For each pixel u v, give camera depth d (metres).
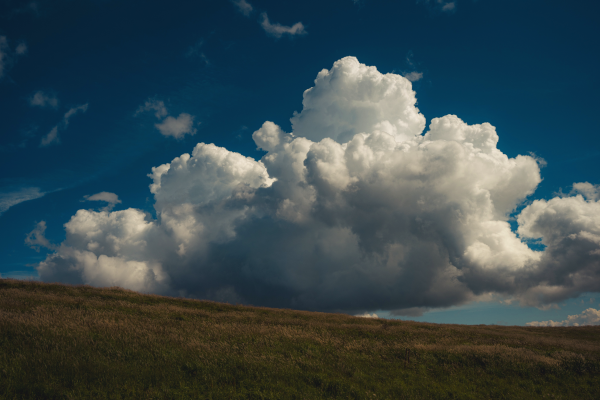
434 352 18.02
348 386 11.02
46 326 14.06
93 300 25.41
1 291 24.61
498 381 14.37
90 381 9.15
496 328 41.22
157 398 8.50
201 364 11.52
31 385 8.27
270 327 21.44
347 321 32.50
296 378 11.44
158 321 19.73
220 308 32.38
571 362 17.50
